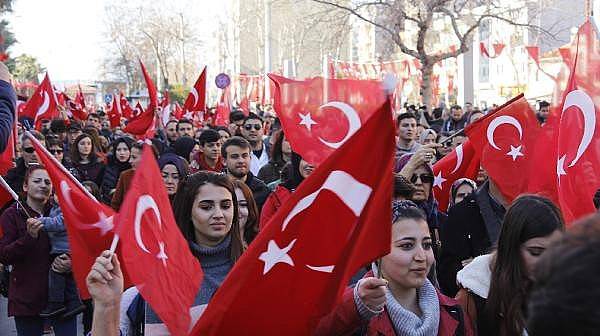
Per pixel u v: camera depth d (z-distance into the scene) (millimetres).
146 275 3562
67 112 22781
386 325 3736
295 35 48750
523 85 40750
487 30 42438
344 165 3203
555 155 5992
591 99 5688
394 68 30922
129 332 4020
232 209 4430
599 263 1486
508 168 6500
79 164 11688
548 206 3869
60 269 6879
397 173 6488
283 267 3336
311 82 7324
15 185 9898
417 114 20719
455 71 38438
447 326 3857
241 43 71125
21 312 6996
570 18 44594
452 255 5793
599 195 6703
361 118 7215
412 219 3850
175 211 4461
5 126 4219
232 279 3369
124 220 3477
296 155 7457
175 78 63312
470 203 5898
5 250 6906
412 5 26141
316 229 3287
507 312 3861
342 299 3605
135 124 11617
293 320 3367
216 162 10375
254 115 11719
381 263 3885
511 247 3863
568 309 1495
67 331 7156
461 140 10781
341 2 29547
